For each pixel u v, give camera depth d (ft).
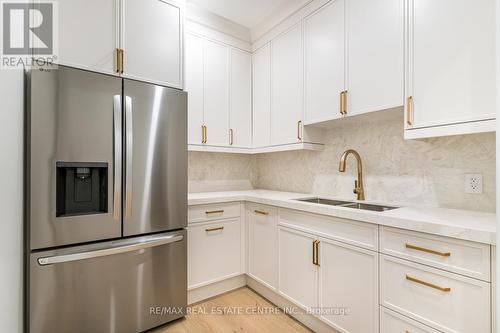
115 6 5.25
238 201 7.51
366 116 5.74
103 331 4.90
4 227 3.66
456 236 3.37
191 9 7.39
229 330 5.69
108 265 4.97
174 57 6.06
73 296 4.60
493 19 3.67
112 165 4.96
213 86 7.95
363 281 4.56
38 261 4.25
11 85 3.83
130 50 5.40
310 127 7.18
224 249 7.19
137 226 5.27
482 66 3.77
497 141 2.90
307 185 8.16
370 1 5.28
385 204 5.76
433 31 4.32
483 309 3.19
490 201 4.50
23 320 4.30
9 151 3.79
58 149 4.42
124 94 5.12
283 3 7.13
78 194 4.83
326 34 6.23
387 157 6.07
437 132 4.26
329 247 5.17
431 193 5.29
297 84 7.08
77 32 4.80
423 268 3.75
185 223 6.04
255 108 8.68
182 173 5.98
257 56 8.60
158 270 5.61
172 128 5.81
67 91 4.51
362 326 4.56
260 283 7.14
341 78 5.87
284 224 6.26
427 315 3.70
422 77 4.46
